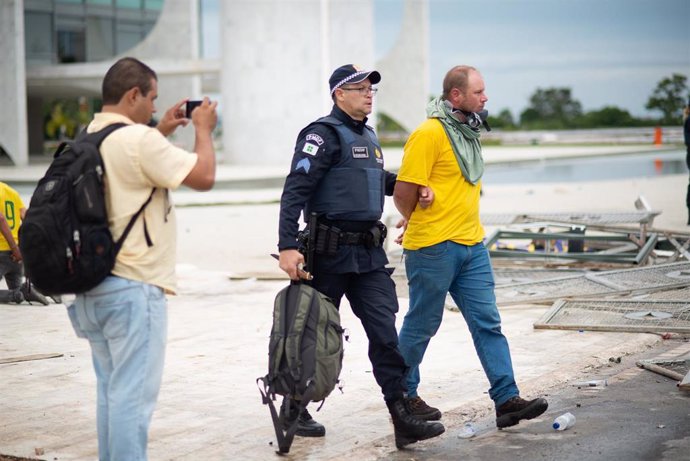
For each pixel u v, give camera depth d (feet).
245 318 46.96
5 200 50.55
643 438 26.32
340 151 25.93
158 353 21.80
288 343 24.76
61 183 20.57
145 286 21.42
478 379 33.96
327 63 209.26
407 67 248.73
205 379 34.68
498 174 187.52
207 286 57.06
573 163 228.63
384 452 26.08
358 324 44.96
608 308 45.44
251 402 31.50
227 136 216.13
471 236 27.61
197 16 252.21
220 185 153.89
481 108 27.35
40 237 20.24
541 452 25.52
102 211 20.71
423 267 27.45
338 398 31.86
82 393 33.01
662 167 196.85
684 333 39.68
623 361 35.96
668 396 30.66
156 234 21.54
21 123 211.61
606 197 119.34
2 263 50.83
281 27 207.92
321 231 26.09
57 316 48.29
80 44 310.86
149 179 21.20
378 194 26.43
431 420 28.17
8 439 27.78
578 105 571.28
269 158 211.20
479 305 27.63
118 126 21.43
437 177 27.22
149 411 21.89
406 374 26.45
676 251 59.36
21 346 40.83
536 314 46.06
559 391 31.89
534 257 60.80
